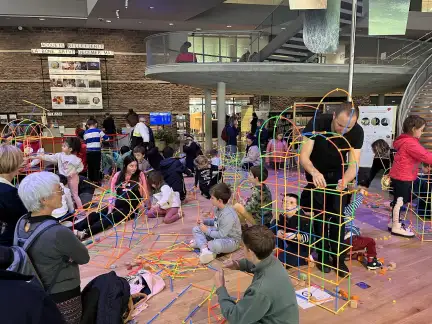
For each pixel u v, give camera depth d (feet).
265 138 31.89
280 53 31.45
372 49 30.55
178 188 18.57
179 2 34.71
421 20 40.47
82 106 45.60
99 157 23.57
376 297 8.95
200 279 10.03
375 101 53.83
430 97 29.22
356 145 9.55
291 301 5.66
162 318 8.06
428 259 11.27
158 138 40.32
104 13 38.27
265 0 43.62
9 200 6.51
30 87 44.24
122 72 46.88
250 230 5.81
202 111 50.78
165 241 13.09
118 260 11.37
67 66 44.57
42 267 5.58
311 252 10.77
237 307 5.78
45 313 3.18
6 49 43.06
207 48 30.48
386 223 15.02
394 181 13.48
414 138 13.01
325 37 25.50
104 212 15.23
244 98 52.16
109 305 6.64
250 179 12.70
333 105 36.19
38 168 18.19
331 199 10.02
